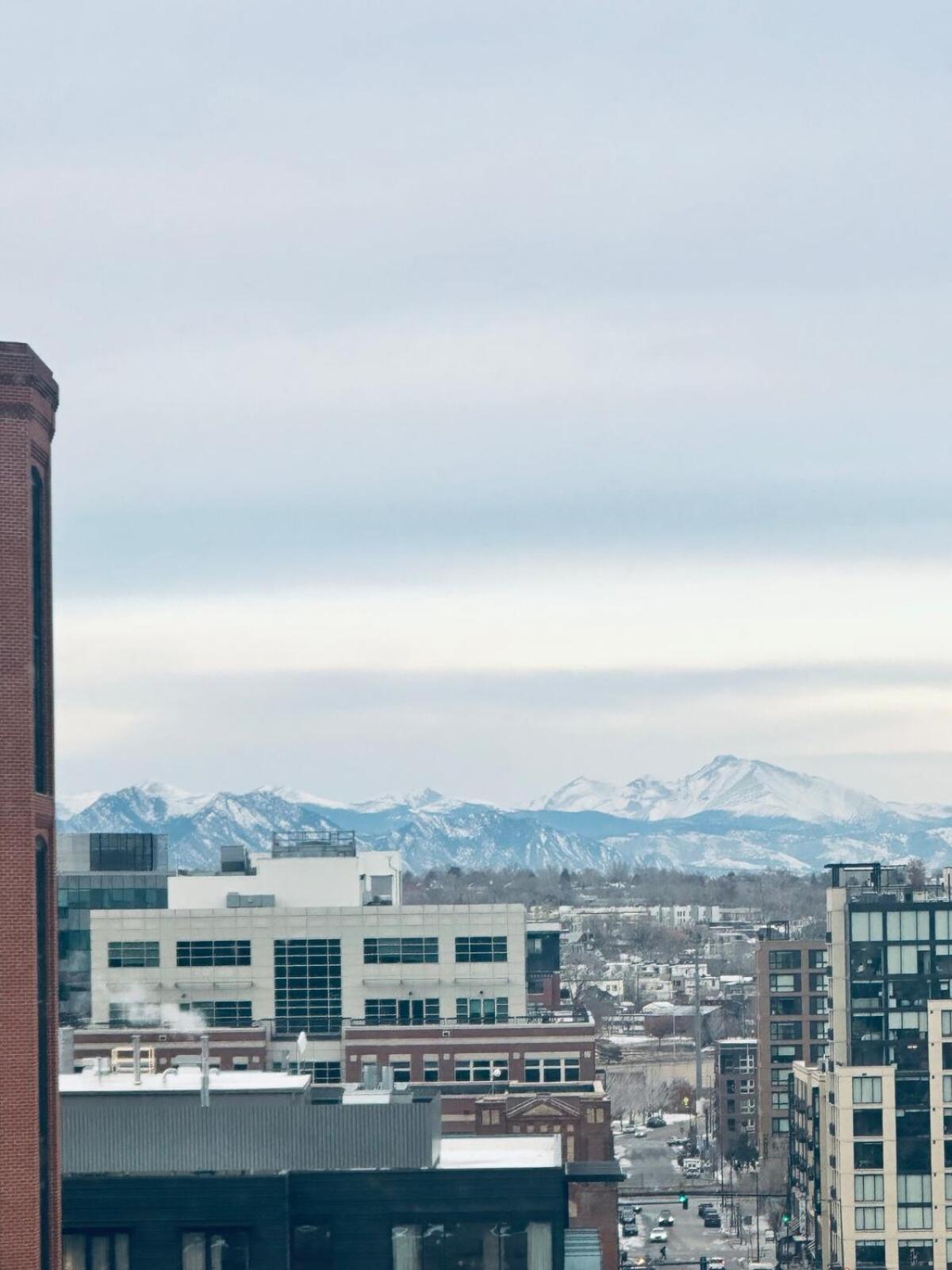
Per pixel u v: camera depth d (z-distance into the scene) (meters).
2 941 121.81
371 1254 180.25
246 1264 176.88
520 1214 181.25
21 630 122.06
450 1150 197.12
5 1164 121.81
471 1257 181.12
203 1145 181.25
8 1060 122.00
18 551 122.06
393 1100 197.00
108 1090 183.25
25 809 122.06
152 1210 176.62
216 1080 194.75
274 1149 181.50
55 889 131.25
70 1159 180.38
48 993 128.62
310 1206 180.25
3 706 121.69
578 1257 187.88
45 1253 126.81
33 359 123.19
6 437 122.06
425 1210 180.75
